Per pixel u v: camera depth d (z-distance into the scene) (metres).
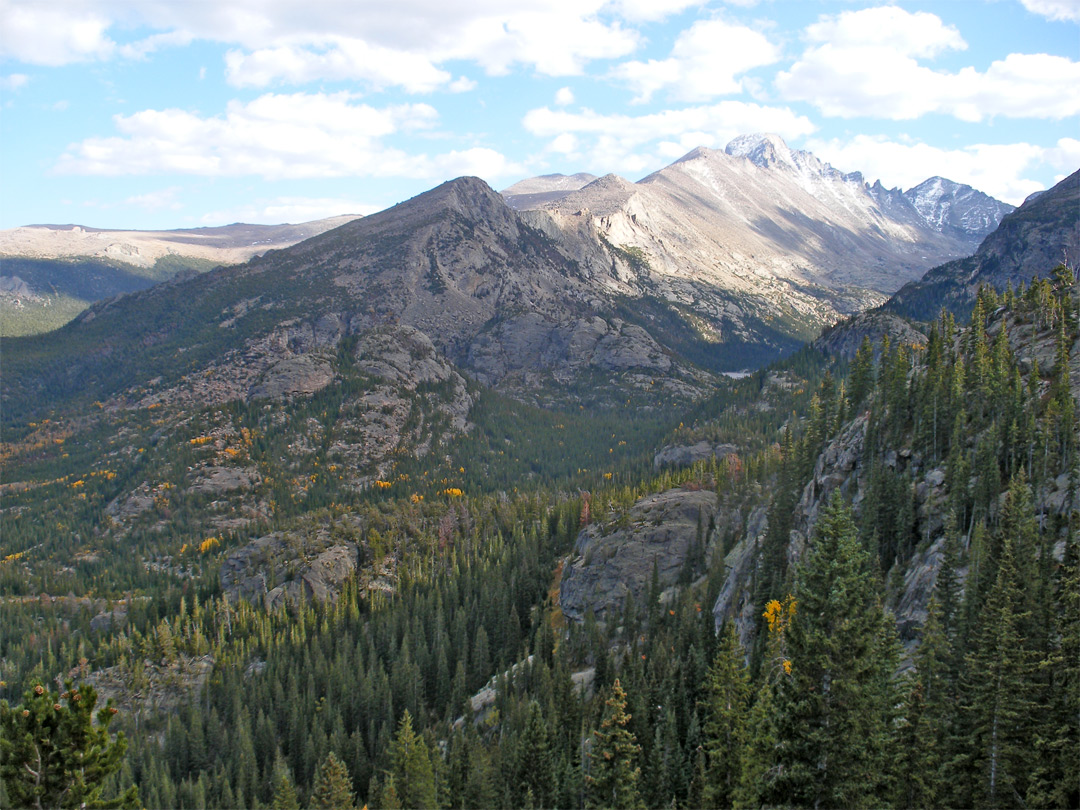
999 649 62.94
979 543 85.62
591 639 158.88
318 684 168.88
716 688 75.75
